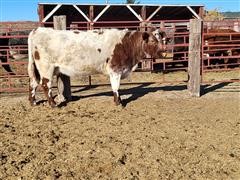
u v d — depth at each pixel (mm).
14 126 3398
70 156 2654
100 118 3615
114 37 3986
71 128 3309
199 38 4484
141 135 3100
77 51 3883
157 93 4809
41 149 2799
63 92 4332
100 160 2576
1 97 4652
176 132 3182
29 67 3996
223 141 2971
